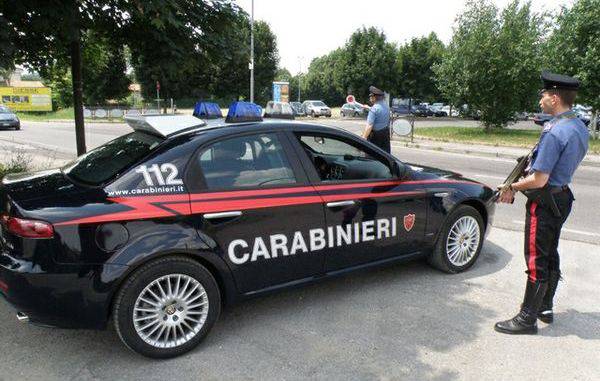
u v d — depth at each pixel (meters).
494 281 4.40
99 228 2.83
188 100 47.62
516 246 5.41
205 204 3.13
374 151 4.03
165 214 3.00
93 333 3.40
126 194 2.98
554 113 3.22
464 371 3.02
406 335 3.43
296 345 3.29
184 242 3.02
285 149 3.59
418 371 3.01
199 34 6.41
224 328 3.51
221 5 6.39
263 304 3.89
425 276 4.48
